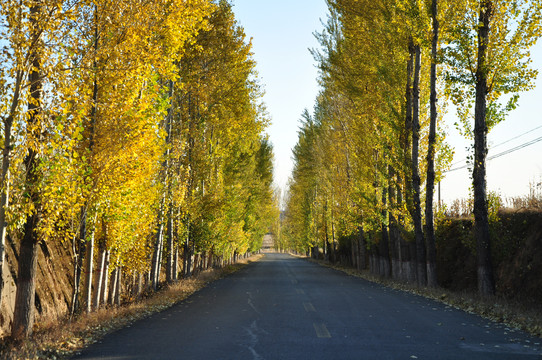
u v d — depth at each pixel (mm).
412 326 9070
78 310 9695
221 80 19938
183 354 6594
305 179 51781
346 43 23344
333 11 26734
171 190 17359
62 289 13555
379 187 25078
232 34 19234
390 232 25328
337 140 32406
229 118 23125
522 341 7473
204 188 24891
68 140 7434
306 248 77875
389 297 15289
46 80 7371
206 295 16516
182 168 18938
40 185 7422
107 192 9820
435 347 6984
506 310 10430
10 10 6672
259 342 7449
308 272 34344
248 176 36844
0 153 6871
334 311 11547
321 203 49344
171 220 19703
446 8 16453
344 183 32125
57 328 8469
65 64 7242
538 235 14781
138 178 10703
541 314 9672
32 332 8211
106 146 9422
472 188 14758
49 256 13906
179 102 19828
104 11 8852
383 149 20906
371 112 23328
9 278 10586
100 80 9141
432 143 17797
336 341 7492
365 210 25719
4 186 6656
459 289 18250
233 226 33531
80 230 9812
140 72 9305
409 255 22219
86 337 8125
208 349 6926
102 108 9359
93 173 9516
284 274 31516
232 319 10258
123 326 9555
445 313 11086
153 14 9539
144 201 12383
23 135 6934
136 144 9789
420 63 19094
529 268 14180
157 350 6914
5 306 9945
